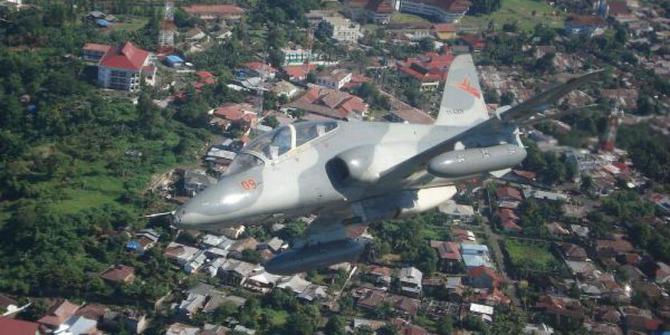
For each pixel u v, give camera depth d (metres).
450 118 44.69
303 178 38.38
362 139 40.22
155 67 105.88
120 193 78.81
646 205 84.75
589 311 67.25
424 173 40.84
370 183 39.09
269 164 38.19
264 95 102.44
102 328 62.06
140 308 64.12
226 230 73.62
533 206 81.56
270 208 37.75
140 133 90.44
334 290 66.94
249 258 70.25
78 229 71.75
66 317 62.06
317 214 41.53
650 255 77.25
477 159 40.66
